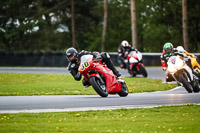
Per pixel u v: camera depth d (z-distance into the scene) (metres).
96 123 28.17
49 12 181.38
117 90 41.09
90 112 32.94
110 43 189.25
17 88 55.16
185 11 134.62
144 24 195.50
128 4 195.62
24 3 172.00
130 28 194.00
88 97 43.62
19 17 165.00
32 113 32.12
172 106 36.22
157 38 182.12
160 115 31.83
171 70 47.28
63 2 186.00
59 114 31.94
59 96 45.03
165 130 25.86
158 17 171.12
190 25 164.12
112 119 29.86
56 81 67.62
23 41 163.75
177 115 31.83
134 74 74.75
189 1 160.88
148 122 28.61
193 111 33.78
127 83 62.78
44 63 113.56
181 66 46.69
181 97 43.34
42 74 76.44
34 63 114.00
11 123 28.09
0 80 68.88
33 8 175.62
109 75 40.34
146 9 188.50
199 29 164.62
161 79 71.19
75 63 41.00
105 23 173.75
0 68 99.88
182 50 47.50
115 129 26.09
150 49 190.38
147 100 40.50
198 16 162.00
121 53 75.44
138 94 47.56
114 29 194.75
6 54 114.88
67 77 72.62
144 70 72.50
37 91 51.53
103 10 184.25
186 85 46.81
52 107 35.31
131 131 25.48
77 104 37.22
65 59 112.19
